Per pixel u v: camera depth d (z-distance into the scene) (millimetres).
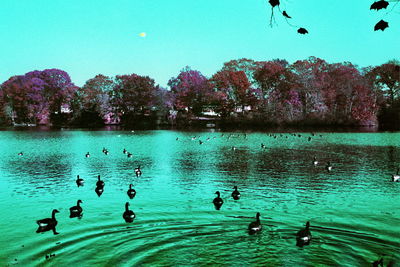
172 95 150250
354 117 116312
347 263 14406
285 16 8023
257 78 133375
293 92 123500
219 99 132750
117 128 131750
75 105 152125
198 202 23875
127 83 145625
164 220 20016
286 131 102625
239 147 60812
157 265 14383
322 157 47000
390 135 83312
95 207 23000
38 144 69250
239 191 27125
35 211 22422
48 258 15234
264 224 19219
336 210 21812
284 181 31141
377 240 16938
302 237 16594
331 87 122500
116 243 16734
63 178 33594
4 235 18062
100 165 41688
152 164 41969
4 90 149625
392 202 23703
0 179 33250
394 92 121312
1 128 131625
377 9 8391
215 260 14750
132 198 25219
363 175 33906
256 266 14164
